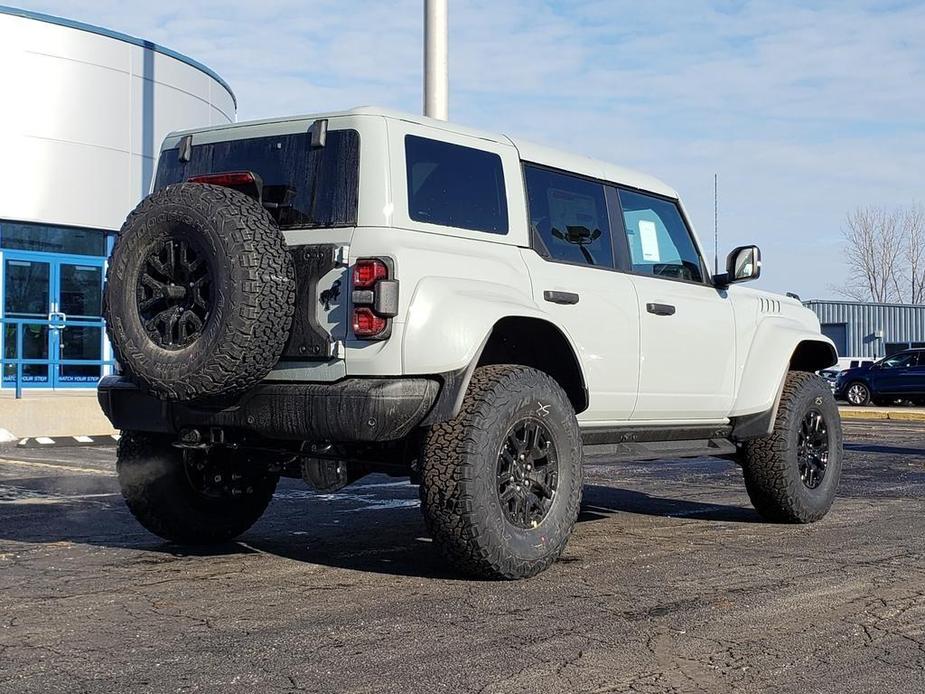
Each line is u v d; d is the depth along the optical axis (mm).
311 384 5137
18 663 3918
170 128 22031
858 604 4957
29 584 5250
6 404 14812
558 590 5152
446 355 5031
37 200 19766
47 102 19844
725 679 3814
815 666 3986
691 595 5090
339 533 6891
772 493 7324
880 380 30828
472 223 5578
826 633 4449
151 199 5141
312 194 5320
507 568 5223
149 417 5562
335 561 5879
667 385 6641
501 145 5887
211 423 5316
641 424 6637
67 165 20141
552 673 3840
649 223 6891
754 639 4336
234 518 6379
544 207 6070
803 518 7406
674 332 6676
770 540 6738
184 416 5422
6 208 19422
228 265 4859
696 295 6996
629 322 6324
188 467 6156
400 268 5016
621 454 6445
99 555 6059
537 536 5348
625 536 6871
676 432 6941
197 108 22938
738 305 7316
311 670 3844
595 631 4406
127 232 5148
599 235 6422
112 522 7320
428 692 3619
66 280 20641
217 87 23984
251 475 6301
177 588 5156
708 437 7258
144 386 5109
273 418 5121
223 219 4902
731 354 7172
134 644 4164
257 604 4824
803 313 8234
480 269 5434
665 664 3977
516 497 5309
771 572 5664
